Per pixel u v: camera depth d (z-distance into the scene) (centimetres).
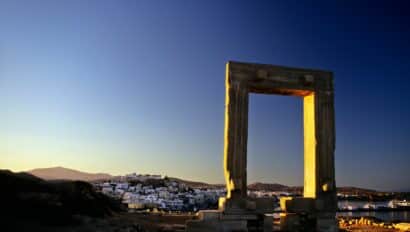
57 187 3441
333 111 2653
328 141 2608
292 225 2489
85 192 3800
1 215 2498
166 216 4109
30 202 2750
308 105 2716
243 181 2412
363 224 3584
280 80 2589
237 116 2472
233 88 2497
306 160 2692
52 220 2664
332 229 2481
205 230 2328
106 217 3512
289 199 2489
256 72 2548
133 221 3294
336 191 2550
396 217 8794
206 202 11562
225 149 2442
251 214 2362
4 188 2853
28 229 2341
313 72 2659
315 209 2492
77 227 2616
